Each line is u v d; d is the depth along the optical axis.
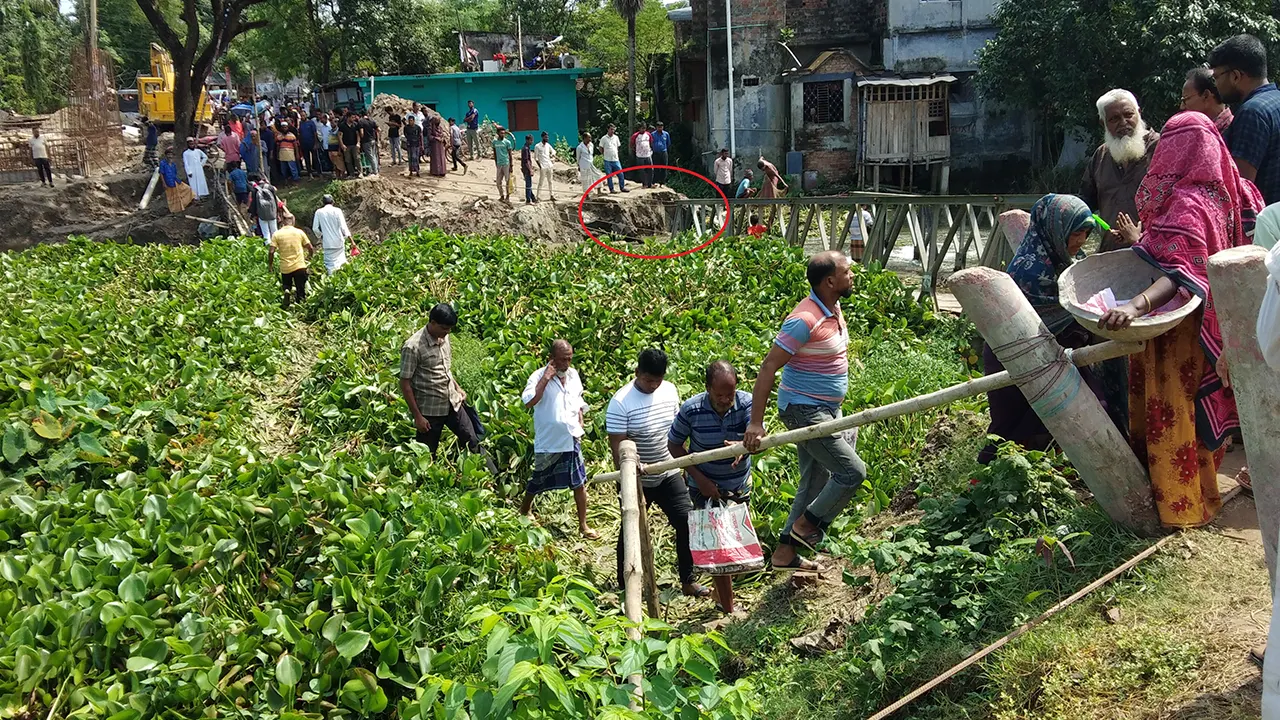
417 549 6.06
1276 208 3.61
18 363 9.68
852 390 8.97
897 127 30.33
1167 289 4.14
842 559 6.20
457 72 35.81
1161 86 23.55
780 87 32.69
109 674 5.09
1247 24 22.80
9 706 4.69
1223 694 3.45
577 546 7.81
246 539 6.20
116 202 27.31
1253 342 3.51
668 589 6.81
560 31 47.00
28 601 5.53
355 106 34.38
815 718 4.55
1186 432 4.31
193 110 26.80
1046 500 4.92
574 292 13.54
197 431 8.99
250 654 5.23
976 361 11.01
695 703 3.37
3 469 7.65
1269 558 3.67
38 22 41.75
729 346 11.16
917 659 4.42
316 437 9.39
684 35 39.72
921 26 30.47
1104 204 5.54
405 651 5.32
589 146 25.22
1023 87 27.12
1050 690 3.77
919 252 12.96
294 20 35.28
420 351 8.22
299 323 13.32
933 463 6.53
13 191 26.53
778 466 7.89
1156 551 4.29
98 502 6.57
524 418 8.96
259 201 19.86
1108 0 24.34
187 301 13.48
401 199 24.61
